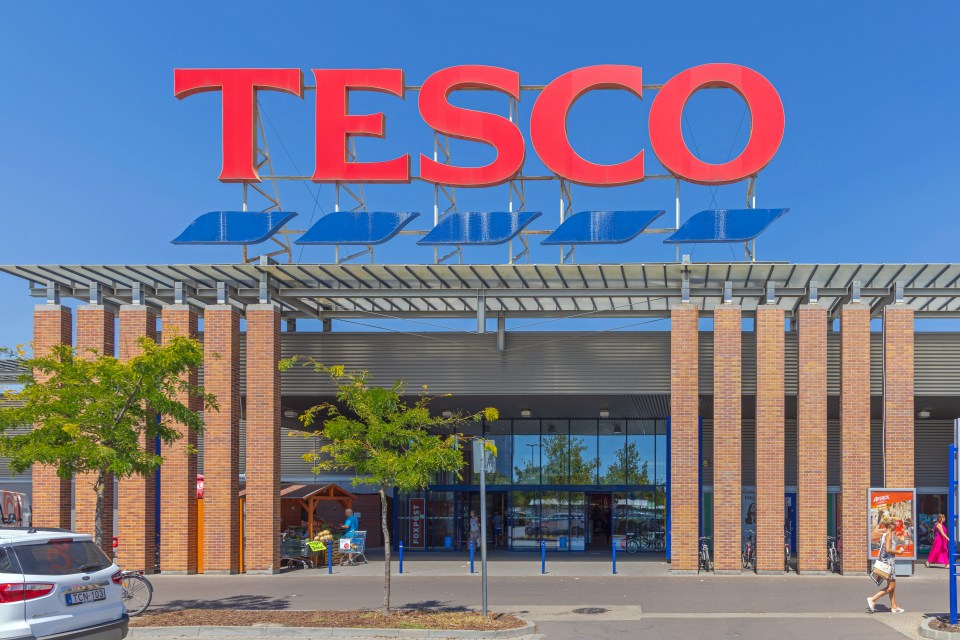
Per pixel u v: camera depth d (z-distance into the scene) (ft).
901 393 82.84
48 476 82.69
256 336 85.10
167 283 88.07
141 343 58.39
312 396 95.81
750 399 98.12
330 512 132.57
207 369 84.17
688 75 87.97
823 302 93.15
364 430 57.36
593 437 117.50
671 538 82.64
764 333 83.51
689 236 83.56
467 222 86.02
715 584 74.90
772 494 82.07
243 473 122.01
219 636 51.65
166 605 62.49
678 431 83.15
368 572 85.97
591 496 116.78
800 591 70.23
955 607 51.88
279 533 85.81
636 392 91.91
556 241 85.30
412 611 58.59
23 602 36.83
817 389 82.74
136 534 82.48
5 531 40.75
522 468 117.70
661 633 51.90
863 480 81.76
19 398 58.13
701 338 90.89
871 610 59.88
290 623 53.67
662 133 87.66
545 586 73.82
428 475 57.41
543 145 89.10
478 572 85.46
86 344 84.43
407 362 94.07
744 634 51.57
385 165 89.40
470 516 118.01
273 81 90.53
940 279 82.79
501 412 111.75
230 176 88.99
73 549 40.57
